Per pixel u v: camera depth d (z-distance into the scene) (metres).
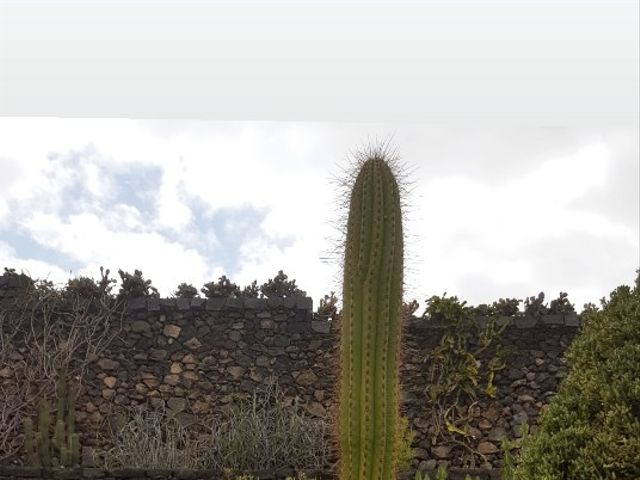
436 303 9.99
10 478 8.13
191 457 9.12
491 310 10.10
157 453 8.93
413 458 9.52
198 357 10.06
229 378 9.98
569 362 5.30
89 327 10.01
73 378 9.84
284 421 9.27
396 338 4.31
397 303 4.35
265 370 10.00
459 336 9.91
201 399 9.88
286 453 8.98
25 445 9.14
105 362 9.98
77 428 9.67
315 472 8.38
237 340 10.13
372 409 4.15
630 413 4.66
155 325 10.16
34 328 10.00
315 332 10.13
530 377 9.84
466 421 9.66
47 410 9.23
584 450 4.65
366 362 4.20
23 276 10.09
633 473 4.51
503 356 9.91
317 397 9.87
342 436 4.23
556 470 4.71
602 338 5.05
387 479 4.13
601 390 4.79
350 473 4.15
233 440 9.08
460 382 9.78
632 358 4.80
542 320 9.97
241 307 10.23
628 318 5.01
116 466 9.17
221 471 8.45
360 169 4.70
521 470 4.98
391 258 4.36
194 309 10.23
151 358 10.03
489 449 9.59
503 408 9.75
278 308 10.24
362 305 4.29
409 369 9.87
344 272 4.46
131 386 9.91
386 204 4.43
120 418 9.62
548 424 4.97
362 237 4.39
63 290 10.12
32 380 9.74
